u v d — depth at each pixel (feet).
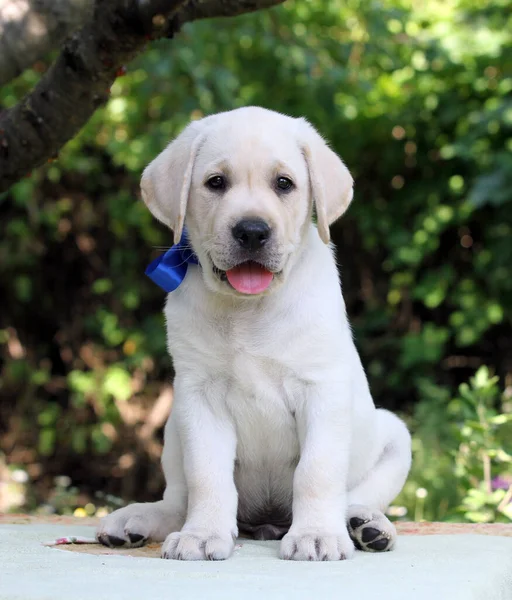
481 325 28.09
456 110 28.27
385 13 26.78
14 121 14.49
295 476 11.12
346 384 11.44
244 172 11.34
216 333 11.50
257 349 11.43
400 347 29.12
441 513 19.27
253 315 11.44
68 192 28.60
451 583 8.85
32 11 13.83
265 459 12.17
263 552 11.10
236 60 27.20
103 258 29.30
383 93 28.37
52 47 14.12
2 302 29.45
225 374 11.64
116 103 26.84
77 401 27.96
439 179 29.35
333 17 27.12
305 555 10.40
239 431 11.90
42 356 29.45
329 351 11.40
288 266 11.35
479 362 29.43
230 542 10.78
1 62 13.96
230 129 11.60
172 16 13.07
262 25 26.03
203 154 11.68
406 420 26.66
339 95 27.99
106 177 28.71
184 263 11.91
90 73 13.76
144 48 13.65
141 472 28.04
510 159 26.35
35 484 27.86
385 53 27.48
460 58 27.73
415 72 28.50
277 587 8.57
